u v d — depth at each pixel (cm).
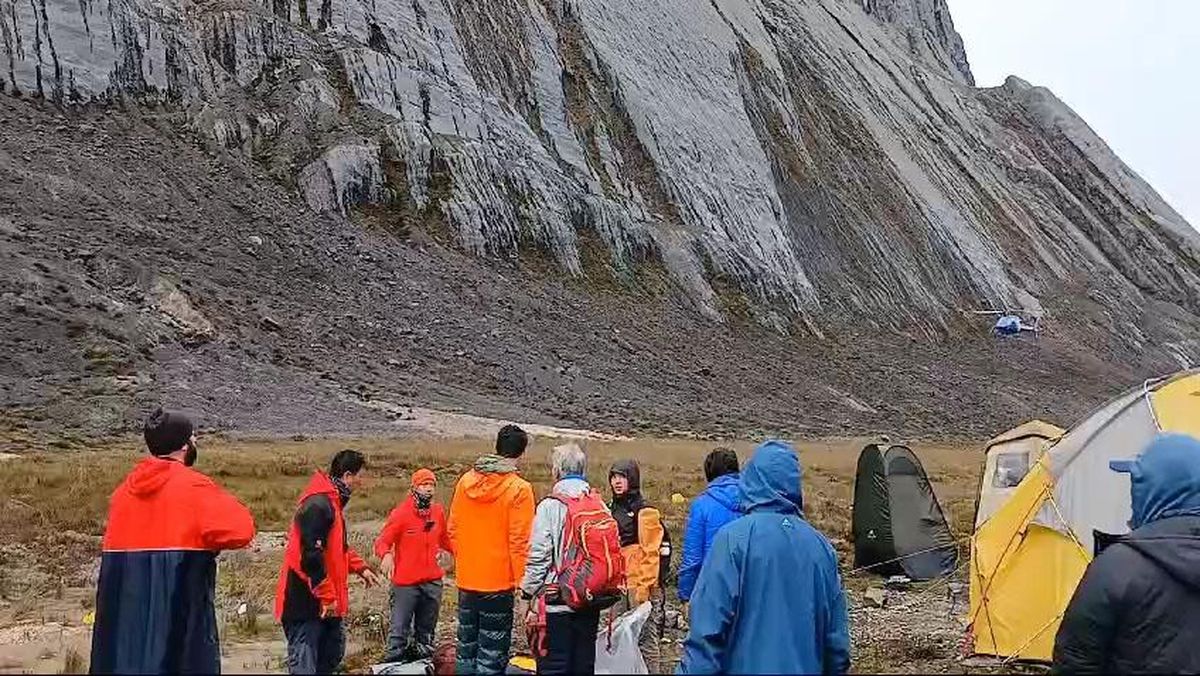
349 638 1006
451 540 905
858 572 1458
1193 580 464
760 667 482
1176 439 513
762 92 10050
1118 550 484
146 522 605
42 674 801
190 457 657
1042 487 984
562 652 691
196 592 604
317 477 752
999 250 10931
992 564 1002
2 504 1786
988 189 12138
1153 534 482
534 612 704
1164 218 14225
